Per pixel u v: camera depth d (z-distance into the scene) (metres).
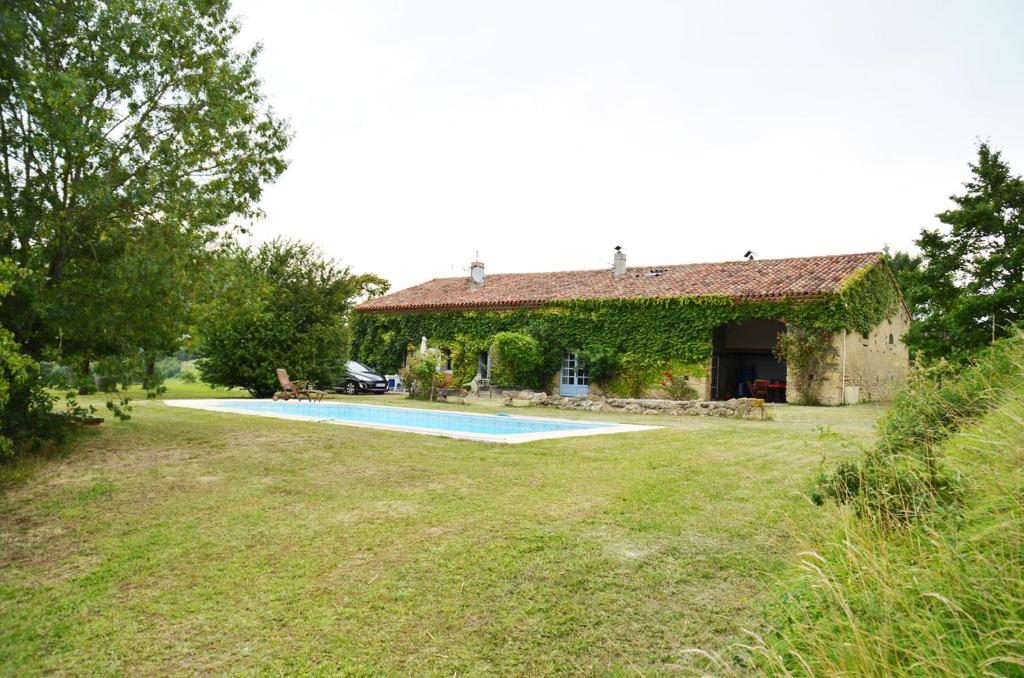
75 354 8.20
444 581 3.83
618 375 22.78
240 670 2.93
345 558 4.26
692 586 3.65
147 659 3.06
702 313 21.03
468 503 5.54
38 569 4.23
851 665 2.02
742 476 6.43
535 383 24.42
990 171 19.22
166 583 3.94
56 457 7.38
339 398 20.48
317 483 6.35
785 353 19.31
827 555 3.16
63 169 7.43
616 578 3.79
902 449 4.27
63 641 3.25
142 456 7.64
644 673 2.77
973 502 2.85
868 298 20.64
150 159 7.86
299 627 3.32
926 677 1.79
